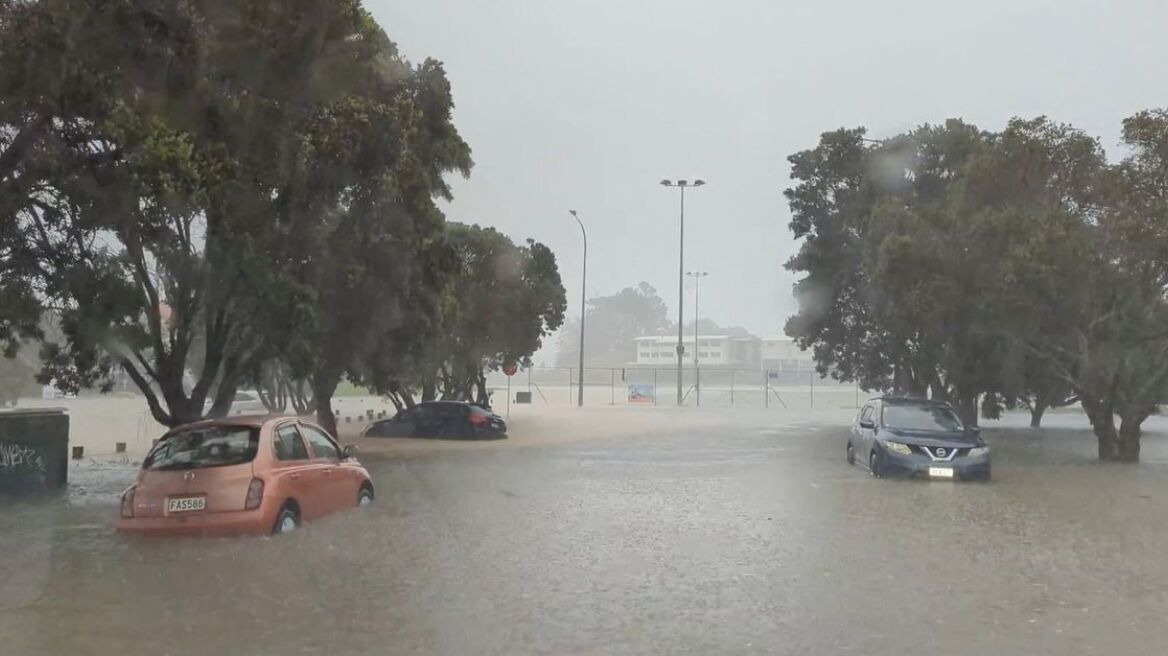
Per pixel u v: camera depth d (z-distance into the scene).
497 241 34.84
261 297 15.51
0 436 16.00
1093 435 33.34
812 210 35.06
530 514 13.35
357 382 24.27
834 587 8.82
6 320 14.53
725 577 9.25
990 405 33.00
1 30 10.09
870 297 29.69
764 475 18.81
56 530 11.97
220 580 8.98
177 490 10.59
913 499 15.16
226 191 13.60
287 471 11.15
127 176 12.07
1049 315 21.58
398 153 16.45
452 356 35.22
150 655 6.72
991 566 9.82
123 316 15.02
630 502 14.75
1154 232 19.64
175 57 10.84
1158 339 21.45
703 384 87.75
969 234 22.25
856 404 58.22
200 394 17.44
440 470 20.02
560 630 7.33
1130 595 8.55
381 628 7.38
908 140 31.11
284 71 13.62
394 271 18.62
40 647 6.91
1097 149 22.19
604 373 99.00
